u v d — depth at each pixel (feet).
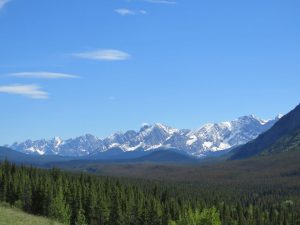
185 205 585.63
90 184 640.58
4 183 545.03
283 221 644.69
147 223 547.90
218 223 372.99
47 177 630.33
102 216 541.75
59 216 473.67
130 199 568.00
